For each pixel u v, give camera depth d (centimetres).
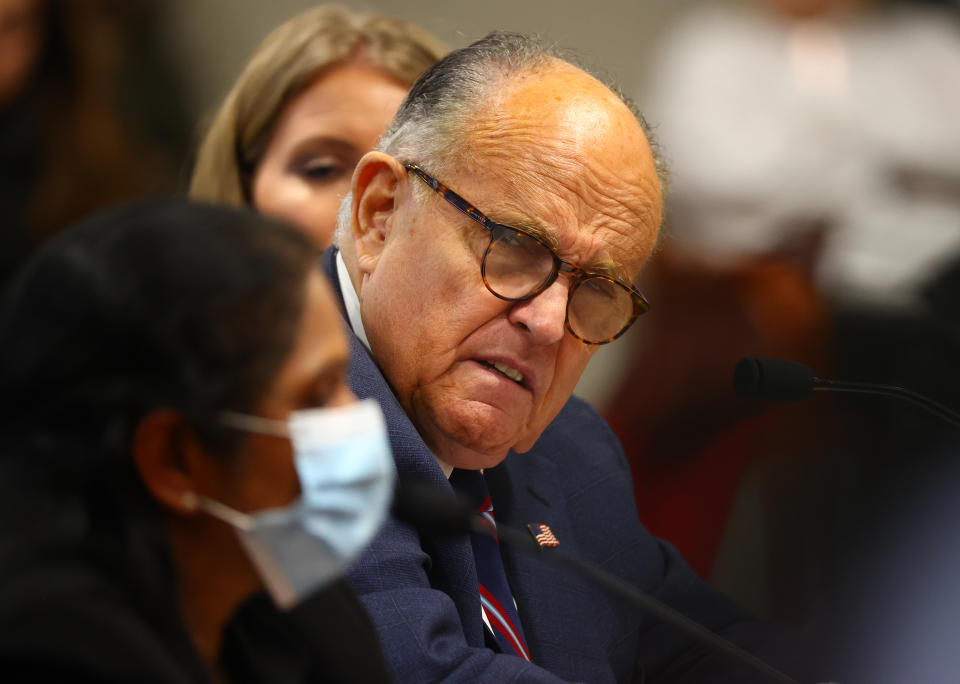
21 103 539
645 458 1088
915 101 1050
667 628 743
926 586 994
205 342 364
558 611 668
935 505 1016
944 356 1026
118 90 563
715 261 1064
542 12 1228
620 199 598
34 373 360
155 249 365
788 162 1049
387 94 876
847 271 1053
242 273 370
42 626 343
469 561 605
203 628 414
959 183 1036
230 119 890
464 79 601
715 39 1089
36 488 360
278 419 380
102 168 557
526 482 707
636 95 1147
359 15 922
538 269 586
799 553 1052
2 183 543
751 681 714
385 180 612
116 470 364
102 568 364
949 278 1035
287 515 387
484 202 582
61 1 539
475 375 595
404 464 575
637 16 1150
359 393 581
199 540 396
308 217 864
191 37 598
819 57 1050
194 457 377
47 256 371
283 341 375
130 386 361
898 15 1062
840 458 1041
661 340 1084
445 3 1193
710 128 1070
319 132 865
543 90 595
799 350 1052
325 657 469
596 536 725
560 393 631
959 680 767
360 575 549
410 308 596
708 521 1071
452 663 533
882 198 1047
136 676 352
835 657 757
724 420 1066
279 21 995
